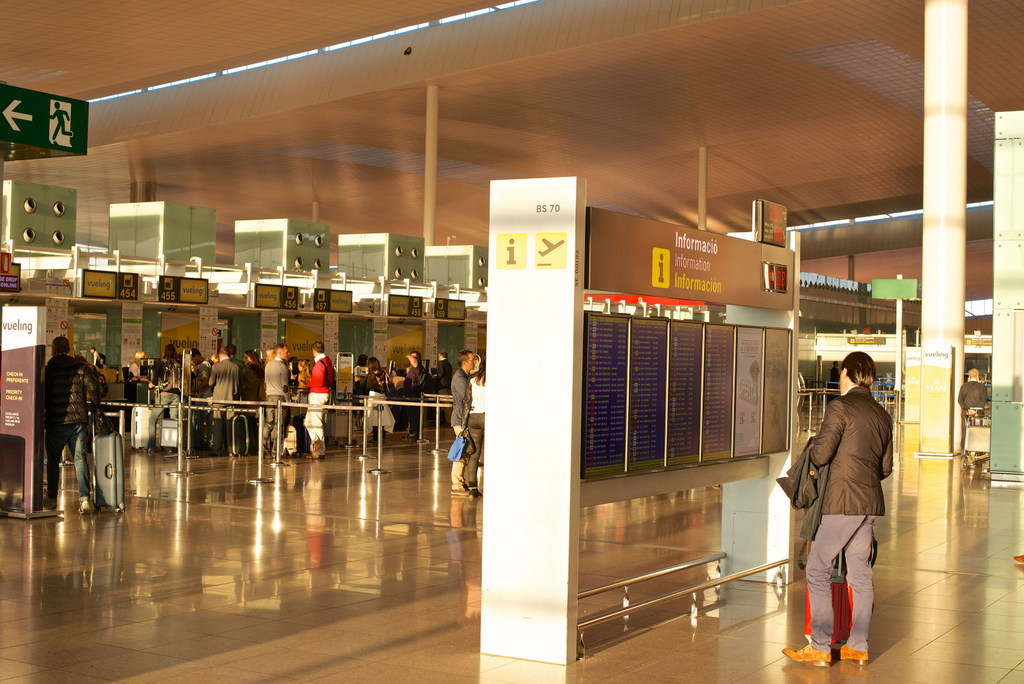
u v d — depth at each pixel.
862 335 42.84
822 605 5.66
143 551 8.54
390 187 49.28
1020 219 15.47
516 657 5.63
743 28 27.95
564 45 29.42
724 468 7.47
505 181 5.79
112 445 10.59
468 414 12.46
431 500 12.04
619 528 10.58
